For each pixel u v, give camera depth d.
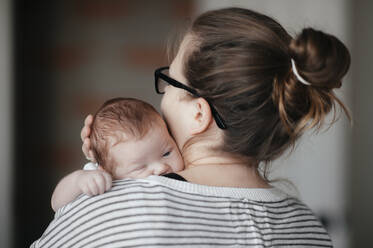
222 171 0.76
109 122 0.86
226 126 0.75
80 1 2.33
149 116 0.85
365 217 2.18
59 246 0.70
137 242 0.65
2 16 2.04
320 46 0.72
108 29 2.33
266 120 0.76
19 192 2.19
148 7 2.33
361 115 2.17
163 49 2.33
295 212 0.82
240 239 0.69
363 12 2.18
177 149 0.84
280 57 0.75
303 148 2.08
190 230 0.67
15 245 2.14
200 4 2.26
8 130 2.06
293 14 2.14
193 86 0.78
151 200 0.67
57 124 2.32
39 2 2.31
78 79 2.33
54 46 2.32
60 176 2.32
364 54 2.18
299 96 0.75
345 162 2.13
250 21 0.76
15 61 2.14
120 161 0.84
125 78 2.33
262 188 0.78
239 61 0.73
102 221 0.67
